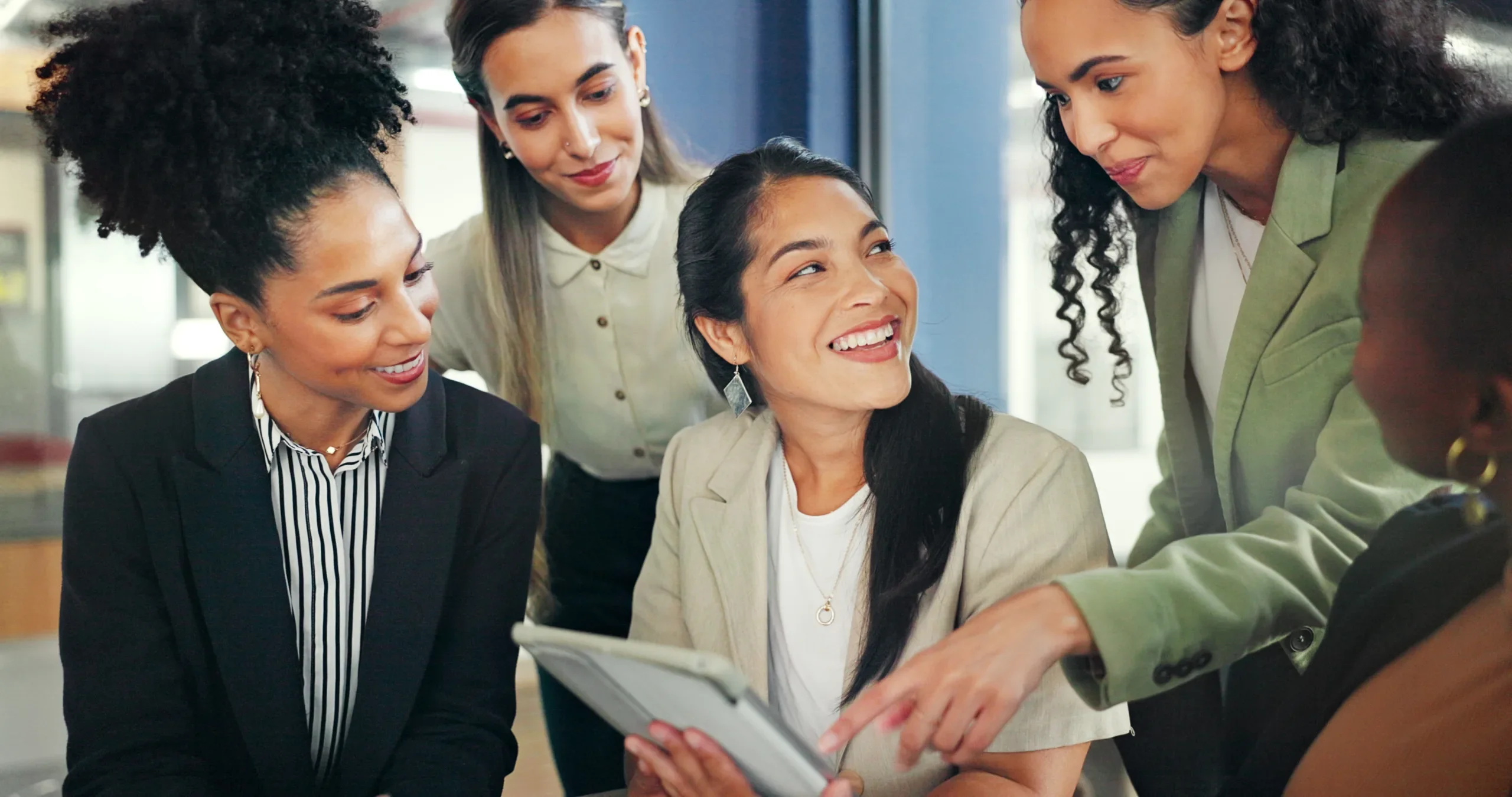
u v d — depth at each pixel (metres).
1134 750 1.31
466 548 1.25
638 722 0.95
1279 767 0.79
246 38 1.03
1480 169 0.61
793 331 1.11
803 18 1.97
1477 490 0.67
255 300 1.07
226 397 1.15
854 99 2.05
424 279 1.14
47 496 1.63
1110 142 1.11
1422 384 0.62
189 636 1.15
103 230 1.11
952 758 0.89
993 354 2.22
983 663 0.87
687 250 1.21
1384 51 1.06
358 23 1.11
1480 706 0.63
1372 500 1.02
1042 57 1.11
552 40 1.43
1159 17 1.05
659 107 1.87
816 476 1.19
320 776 1.23
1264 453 1.18
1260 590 0.94
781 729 0.81
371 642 1.18
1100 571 0.93
